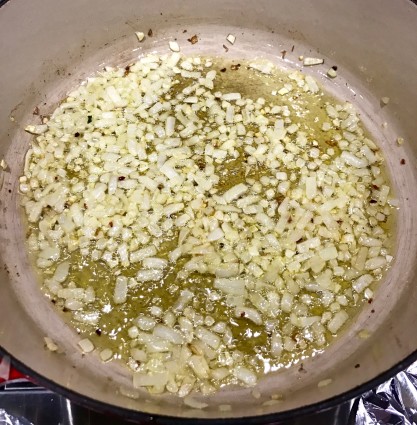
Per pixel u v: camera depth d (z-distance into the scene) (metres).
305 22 0.30
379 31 0.28
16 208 0.27
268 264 0.25
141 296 0.25
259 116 0.29
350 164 0.28
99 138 0.28
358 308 0.25
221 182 0.27
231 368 0.23
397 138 0.29
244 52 0.32
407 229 0.27
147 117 0.29
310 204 0.26
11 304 0.24
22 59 0.28
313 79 0.31
